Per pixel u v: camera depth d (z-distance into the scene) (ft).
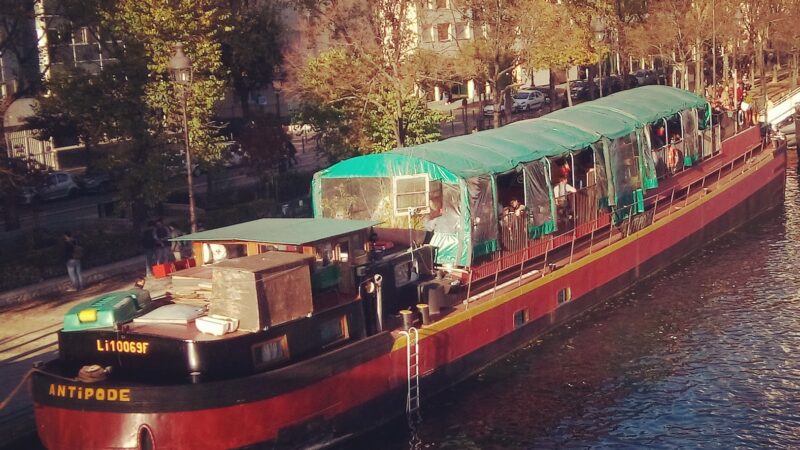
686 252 118.93
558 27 168.45
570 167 104.22
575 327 94.17
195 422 58.34
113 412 57.98
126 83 121.90
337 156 148.15
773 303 99.50
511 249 86.99
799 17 221.87
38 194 141.08
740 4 219.82
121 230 127.24
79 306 63.77
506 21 157.17
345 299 68.44
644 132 108.78
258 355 61.26
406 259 76.23
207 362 58.80
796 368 82.58
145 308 65.41
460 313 78.54
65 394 59.21
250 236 67.87
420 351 73.87
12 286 100.48
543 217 90.74
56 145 188.85
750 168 136.26
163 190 120.26
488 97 248.32
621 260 103.71
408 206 80.38
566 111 108.37
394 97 140.87
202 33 130.72
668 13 211.20
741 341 89.35
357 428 68.03
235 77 173.58
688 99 124.67
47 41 128.16
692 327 93.50
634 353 87.15
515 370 83.35
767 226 132.87
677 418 74.33
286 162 168.96
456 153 84.43
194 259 72.38
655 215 113.60
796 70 230.07
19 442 66.33
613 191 101.96
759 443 69.77
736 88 165.48
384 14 138.31
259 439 60.80
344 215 85.15
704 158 129.08
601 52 193.98
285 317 62.44
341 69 143.02
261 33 174.91
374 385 69.21
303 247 66.74
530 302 88.17
